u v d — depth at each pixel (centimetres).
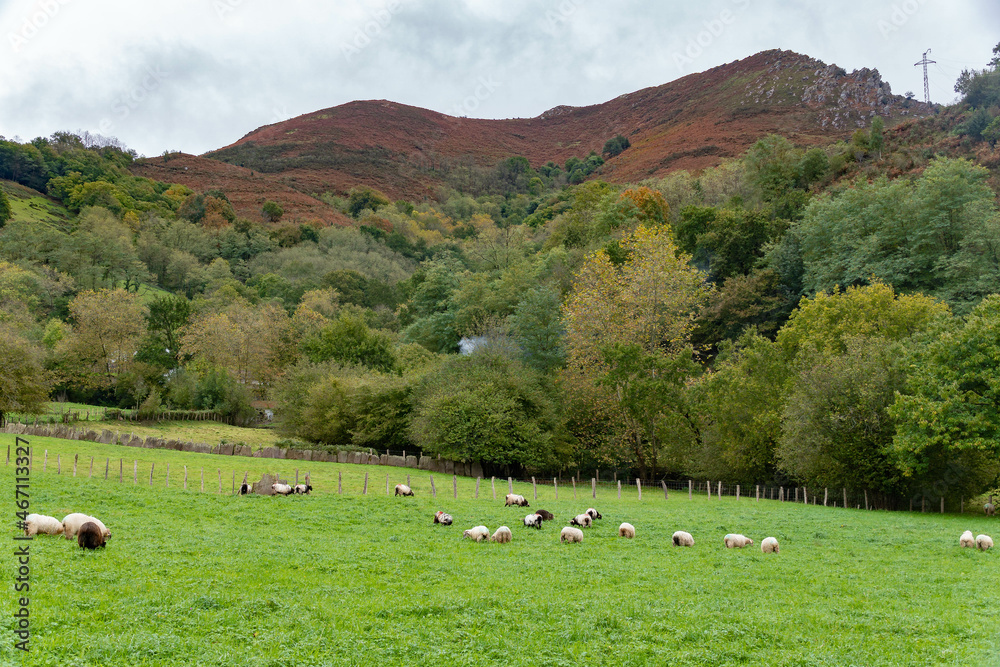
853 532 3002
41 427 5591
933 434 4097
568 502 3984
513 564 2028
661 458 6206
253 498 3184
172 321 10344
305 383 7494
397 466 5816
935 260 7300
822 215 8538
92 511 2553
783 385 5425
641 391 5922
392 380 6944
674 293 6812
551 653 1280
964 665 1277
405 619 1439
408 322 12194
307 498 3281
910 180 9569
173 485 3606
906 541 2761
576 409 6662
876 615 1600
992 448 3950
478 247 16488
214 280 15500
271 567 1830
